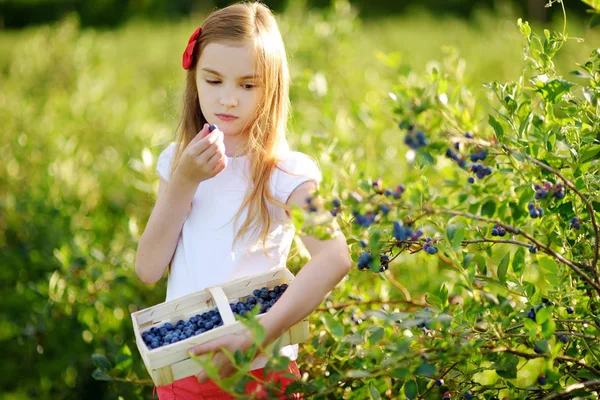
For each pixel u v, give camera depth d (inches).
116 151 193.8
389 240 73.7
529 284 71.5
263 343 66.6
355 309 94.3
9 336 130.4
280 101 80.9
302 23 206.7
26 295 132.0
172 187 76.0
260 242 76.6
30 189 171.9
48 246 142.8
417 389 71.8
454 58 126.3
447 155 58.8
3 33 507.5
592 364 71.3
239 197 77.9
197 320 70.6
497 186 85.1
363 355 69.6
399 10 528.4
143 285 128.0
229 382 58.0
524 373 95.0
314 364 85.9
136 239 130.6
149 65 357.1
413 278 121.8
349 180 103.2
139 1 586.2
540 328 62.1
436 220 77.9
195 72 84.3
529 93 106.9
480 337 66.2
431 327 61.4
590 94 75.4
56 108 219.0
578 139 73.6
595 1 77.7
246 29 77.2
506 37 269.4
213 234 77.6
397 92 72.6
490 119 72.4
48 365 122.8
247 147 79.0
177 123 95.8
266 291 73.0
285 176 76.2
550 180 74.1
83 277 121.3
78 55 266.8
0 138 201.8
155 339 68.4
